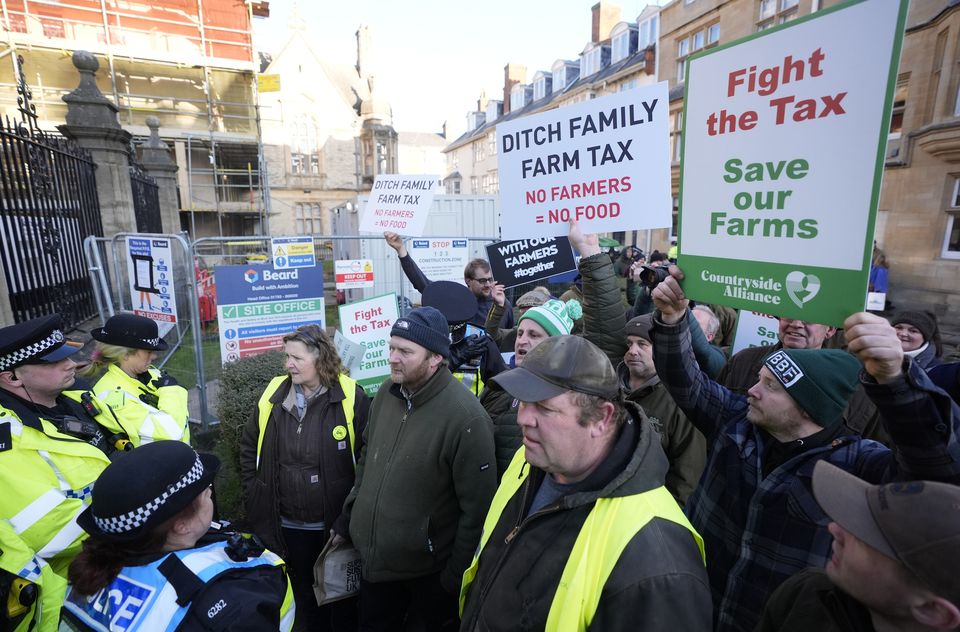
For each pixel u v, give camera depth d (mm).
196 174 22297
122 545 1298
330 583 2365
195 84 19047
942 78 8906
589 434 1312
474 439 2088
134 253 5395
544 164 2342
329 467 2639
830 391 1488
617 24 26562
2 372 1855
